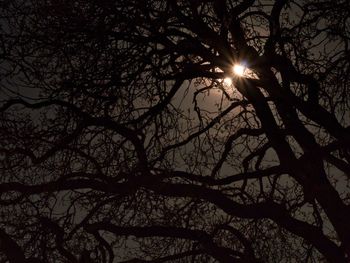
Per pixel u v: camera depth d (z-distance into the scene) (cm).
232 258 1141
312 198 1238
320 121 1180
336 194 1168
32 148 1159
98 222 1159
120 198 1174
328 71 1152
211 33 1234
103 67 1170
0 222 1188
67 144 1138
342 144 1150
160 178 1145
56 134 1158
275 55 1208
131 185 1126
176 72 1229
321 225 1312
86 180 1137
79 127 1131
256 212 1132
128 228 1146
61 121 1162
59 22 1166
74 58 1170
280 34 1179
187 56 1252
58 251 1177
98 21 1165
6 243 1142
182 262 1291
